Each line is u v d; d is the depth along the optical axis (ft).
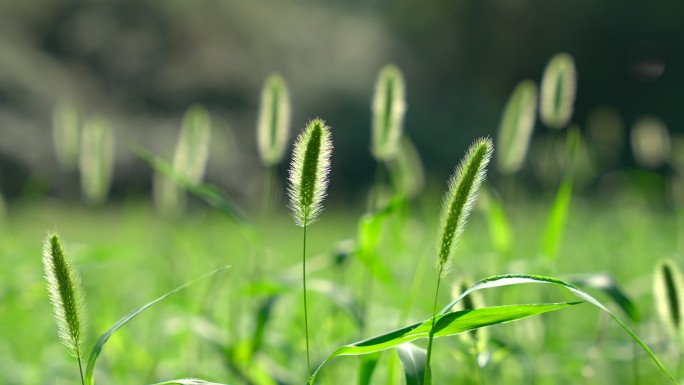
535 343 17.78
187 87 108.88
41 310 25.57
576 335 22.36
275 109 15.30
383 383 16.85
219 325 18.94
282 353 18.99
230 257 28.94
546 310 8.14
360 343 8.47
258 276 16.52
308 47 120.47
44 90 93.56
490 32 133.80
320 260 18.56
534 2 128.16
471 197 8.54
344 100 108.68
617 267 26.30
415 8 139.03
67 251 8.61
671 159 36.52
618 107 125.70
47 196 74.84
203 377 16.30
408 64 130.21
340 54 123.24
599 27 124.16
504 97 134.41
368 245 14.96
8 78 91.09
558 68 17.07
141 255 22.53
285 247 42.75
